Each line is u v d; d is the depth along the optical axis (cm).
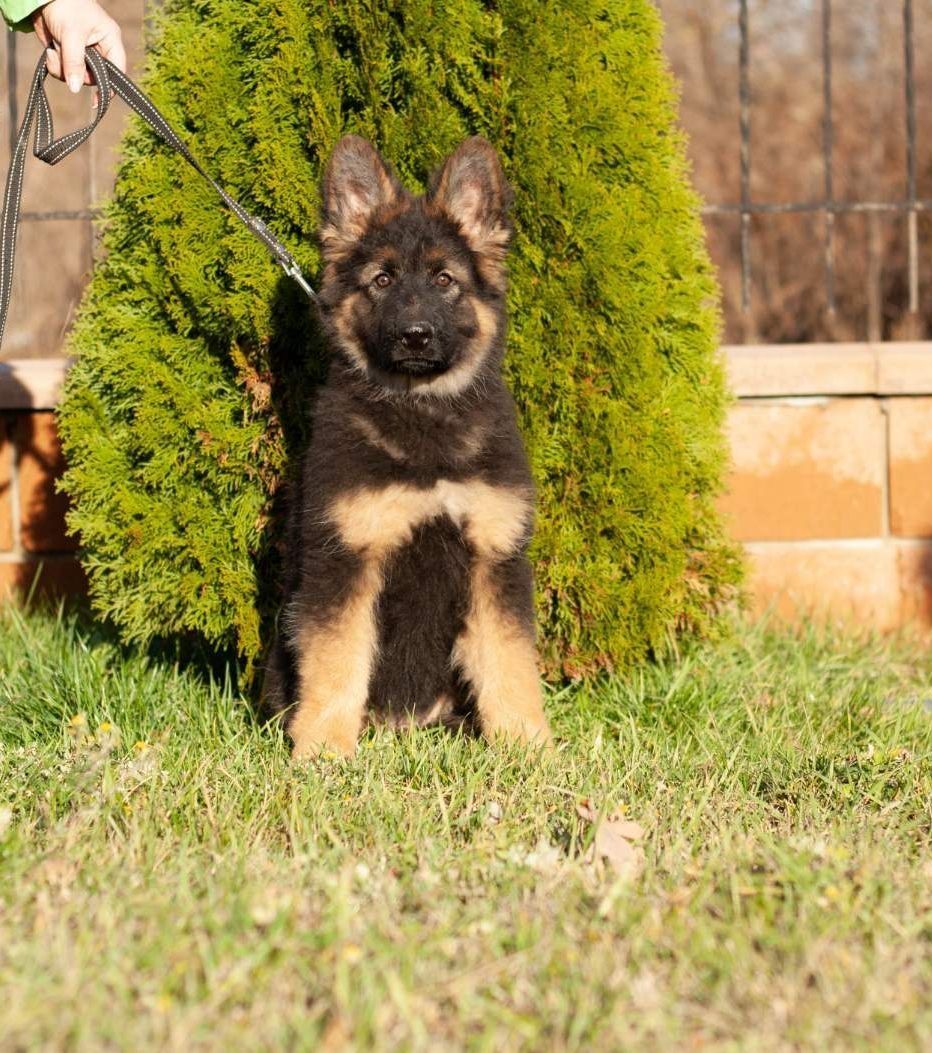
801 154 1548
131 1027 281
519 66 544
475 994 302
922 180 1371
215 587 571
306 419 564
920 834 420
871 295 1108
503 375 564
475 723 545
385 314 520
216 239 557
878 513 737
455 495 511
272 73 545
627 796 446
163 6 593
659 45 586
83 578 736
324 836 401
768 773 474
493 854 386
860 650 689
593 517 573
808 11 1623
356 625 512
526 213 553
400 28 548
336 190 538
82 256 1252
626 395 565
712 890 360
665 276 579
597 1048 283
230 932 323
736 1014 296
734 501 730
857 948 327
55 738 506
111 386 581
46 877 361
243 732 518
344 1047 277
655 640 585
